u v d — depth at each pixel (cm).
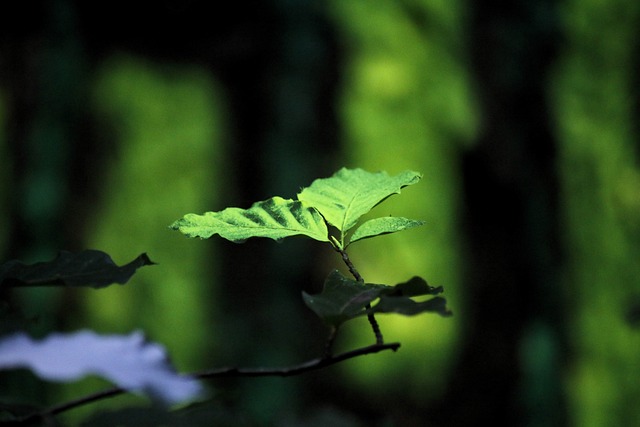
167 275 823
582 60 1012
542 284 940
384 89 902
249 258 842
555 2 1003
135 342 85
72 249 806
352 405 848
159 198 843
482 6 974
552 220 960
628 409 949
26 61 823
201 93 873
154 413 124
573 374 938
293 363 823
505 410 903
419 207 898
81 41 847
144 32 872
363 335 857
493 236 938
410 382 874
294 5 882
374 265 868
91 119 841
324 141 880
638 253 988
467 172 934
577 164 984
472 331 906
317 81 884
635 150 1016
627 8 1033
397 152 898
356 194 125
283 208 124
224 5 870
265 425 179
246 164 870
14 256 785
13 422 116
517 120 967
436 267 893
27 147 806
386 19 913
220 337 817
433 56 926
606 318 962
